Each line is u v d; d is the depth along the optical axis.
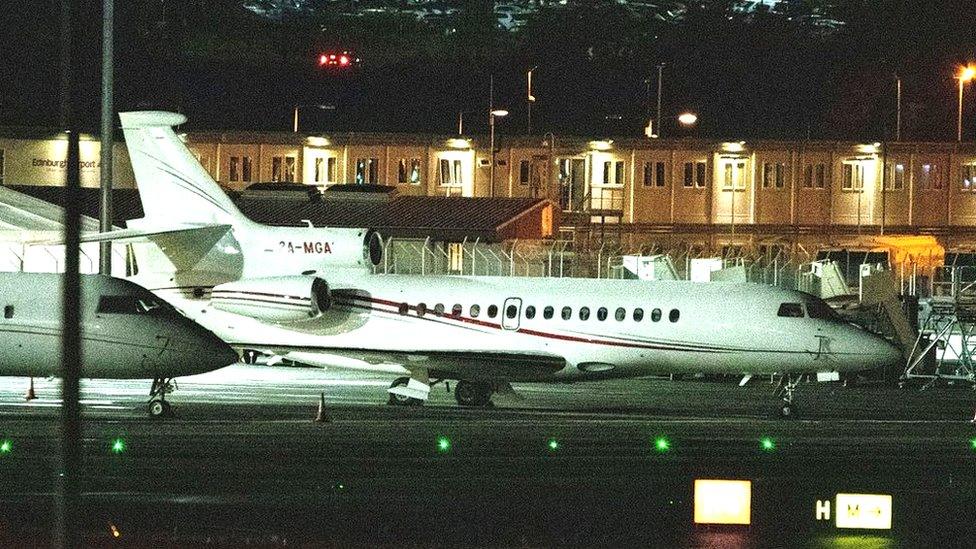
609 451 106.50
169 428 116.38
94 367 124.38
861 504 74.62
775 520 77.06
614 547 70.12
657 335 145.50
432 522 76.19
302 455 101.81
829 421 132.50
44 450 102.56
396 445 107.94
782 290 145.88
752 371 143.75
